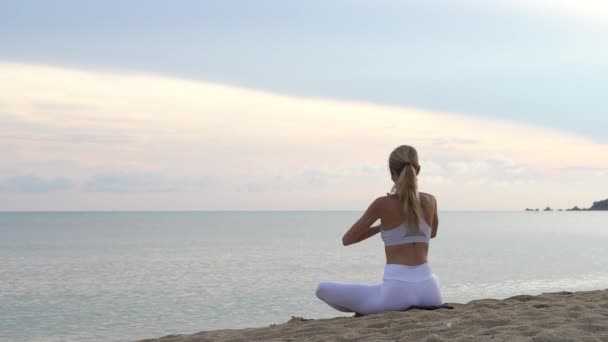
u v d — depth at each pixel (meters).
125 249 57.53
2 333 16.55
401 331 5.07
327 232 111.62
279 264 39.31
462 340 4.52
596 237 85.19
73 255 49.03
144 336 15.98
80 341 15.41
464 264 37.94
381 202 5.89
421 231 5.95
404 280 5.92
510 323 5.21
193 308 20.58
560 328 4.69
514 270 33.66
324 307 20.59
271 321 17.88
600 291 7.79
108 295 24.33
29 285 28.12
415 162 5.98
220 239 81.69
